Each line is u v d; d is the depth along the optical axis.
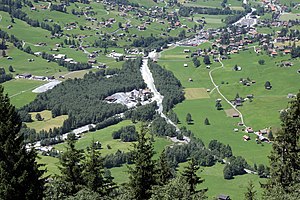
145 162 53.94
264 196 50.19
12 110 39.56
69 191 54.81
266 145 180.12
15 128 39.44
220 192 136.25
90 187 55.59
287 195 45.69
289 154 55.44
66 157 57.09
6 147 38.25
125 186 54.53
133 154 55.44
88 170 56.84
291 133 55.41
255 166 153.00
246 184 141.38
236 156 167.38
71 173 56.38
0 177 38.00
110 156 157.00
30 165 40.00
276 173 55.69
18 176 38.78
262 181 142.38
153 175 54.25
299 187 50.47
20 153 39.00
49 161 151.50
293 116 55.19
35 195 39.81
